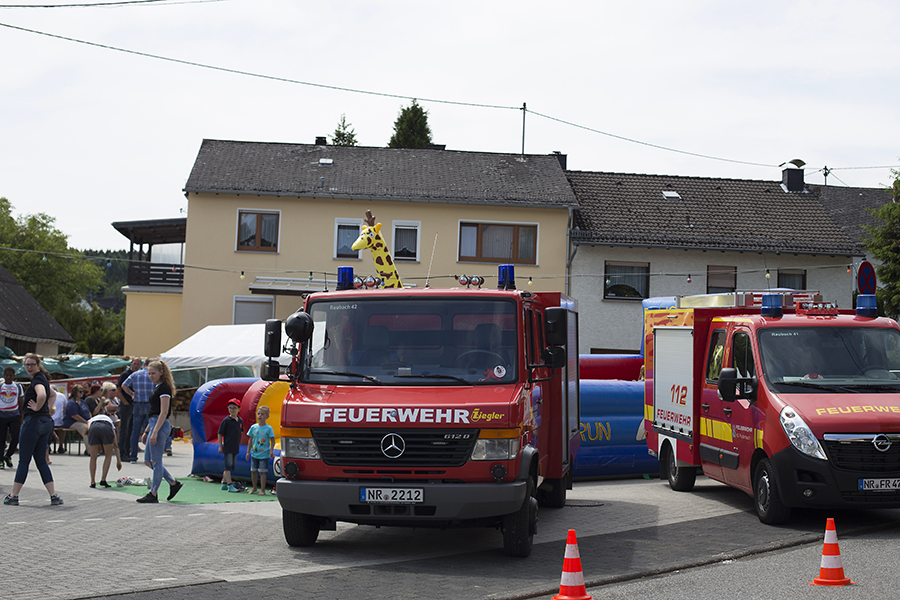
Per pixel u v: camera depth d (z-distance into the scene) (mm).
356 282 9641
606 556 8711
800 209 34344
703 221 32812
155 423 12523
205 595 6797
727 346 12156
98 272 64438
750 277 31969
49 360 30188
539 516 11562
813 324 11430
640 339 31312
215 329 26156
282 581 7391
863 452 9898
